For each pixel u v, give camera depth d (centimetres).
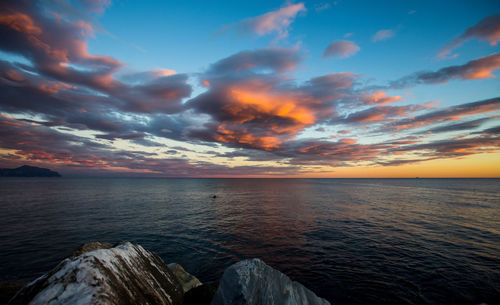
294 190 9450
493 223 2830
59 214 3234
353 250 1791
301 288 561
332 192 8212
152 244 1938
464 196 6750
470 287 1221
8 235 2134
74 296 301
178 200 5372
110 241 2030
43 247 1808
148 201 5050
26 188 8581
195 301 553
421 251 1770
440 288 1209
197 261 1575
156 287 470
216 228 2522
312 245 1914
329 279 1303
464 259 1612
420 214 3450
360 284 1248
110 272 379
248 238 2127
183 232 2338
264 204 4681
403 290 1190
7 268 1422
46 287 312
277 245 1917
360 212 3628
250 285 458
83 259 366
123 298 352
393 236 2198
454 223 2806
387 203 4850
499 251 1788
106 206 4109
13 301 309
